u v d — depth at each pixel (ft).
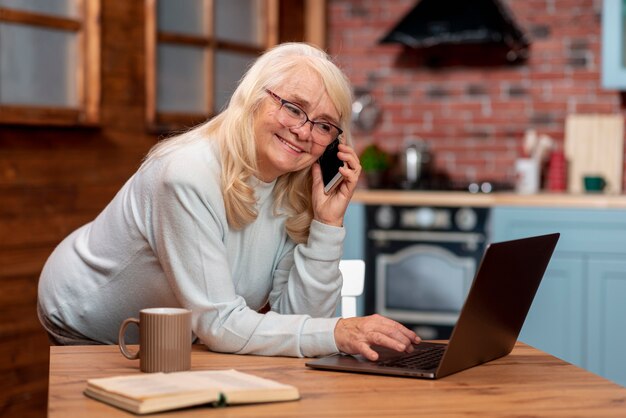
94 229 7.47
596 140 17.26
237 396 4.68
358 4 18.56
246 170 6.36
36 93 12.43
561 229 15.48
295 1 17.93
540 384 5.32
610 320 15.26
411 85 18.38
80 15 13.01
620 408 4.80
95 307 7.40
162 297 7.12
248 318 6.09
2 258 11.94
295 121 6.32
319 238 6.77
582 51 17.48
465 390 5.14
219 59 15.83
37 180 12.43
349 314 7.82
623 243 15.20
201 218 6.19
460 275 16.24
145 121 14.20
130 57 13.87
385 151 18.44
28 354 12.40
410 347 6.00
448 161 18.22
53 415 4.48
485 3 16.92
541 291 15.51
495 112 17.95
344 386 5.19
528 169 16.87
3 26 11.91
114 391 4.66
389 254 16.57
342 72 6.62
